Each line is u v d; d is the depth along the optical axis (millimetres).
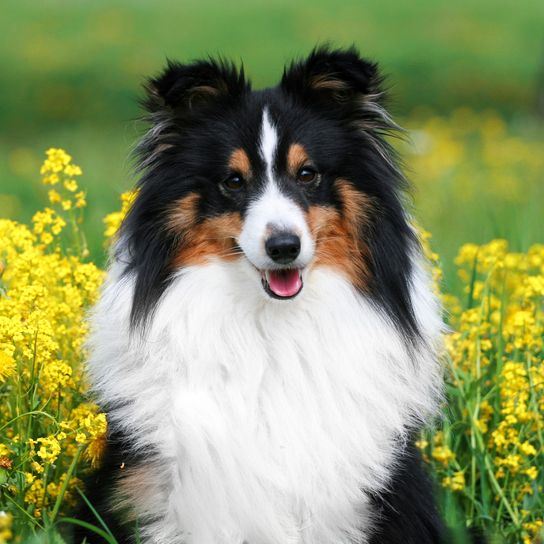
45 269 7082
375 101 6090
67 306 6777
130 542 5852
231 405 5773
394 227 6004
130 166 6371
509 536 6418
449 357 6855
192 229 5801
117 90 28000
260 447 5754
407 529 6012
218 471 5711
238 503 5719
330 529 5852
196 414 5695
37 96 27672
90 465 6391
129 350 5875
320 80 6004
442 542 6246
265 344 5840
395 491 5984
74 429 6055
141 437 5797
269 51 30156
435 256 7551
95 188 14914
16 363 6090
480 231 12000
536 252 8578
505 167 17016
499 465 6695
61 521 5672
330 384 5859
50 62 29844
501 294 7969
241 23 33562
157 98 5961
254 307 5809
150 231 5852
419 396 6176
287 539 5773
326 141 5891
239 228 5723
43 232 7750
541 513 6559
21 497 5832
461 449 7121
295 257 5539
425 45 31125
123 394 5898
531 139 20156
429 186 15258
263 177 5801
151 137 5992
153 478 5785
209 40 31625
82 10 35438
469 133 21797
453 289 9273
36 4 36281
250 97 5988
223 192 5812
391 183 6062
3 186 16125
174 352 5797
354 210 5898
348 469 5812
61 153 7434
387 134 6242
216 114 5949
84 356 6664
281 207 5625
